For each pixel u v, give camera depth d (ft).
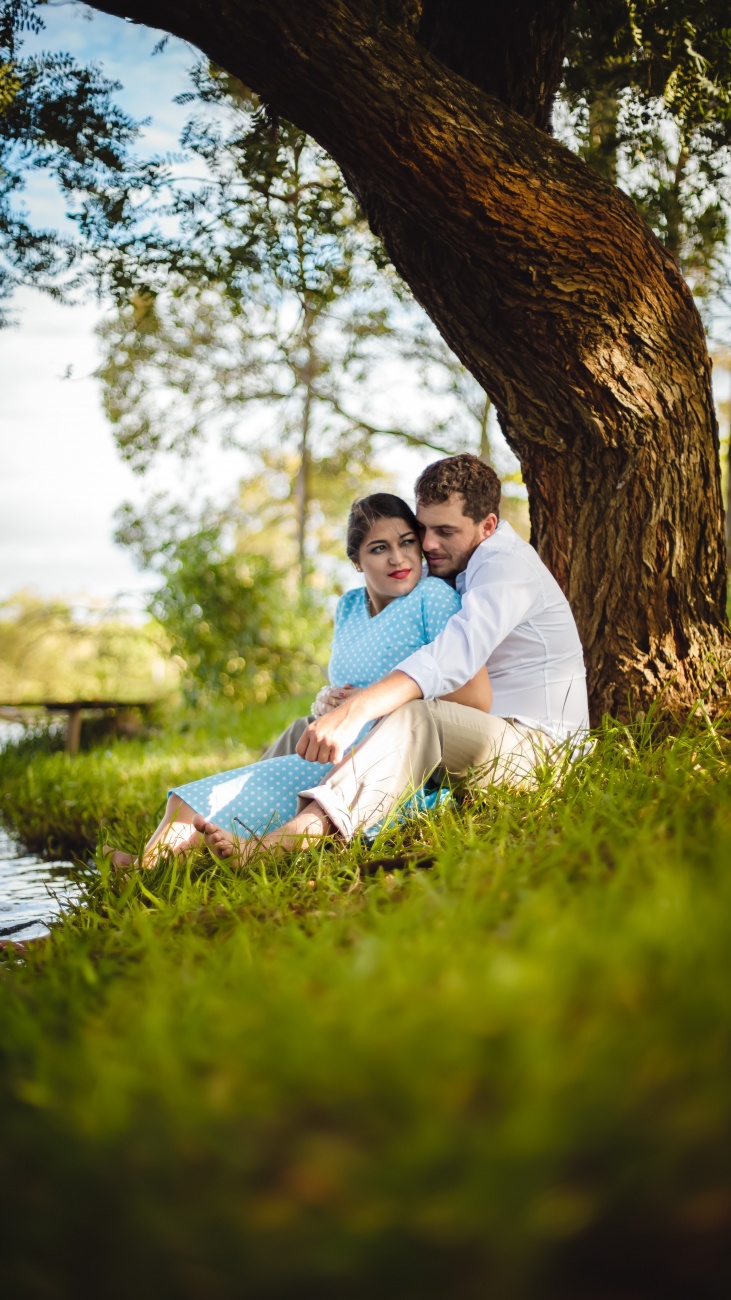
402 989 4.33
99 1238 3.72
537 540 13.82
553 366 12.46
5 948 8.79
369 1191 3.42
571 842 7.64
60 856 17.06
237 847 10.18
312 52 9.98
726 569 13.66
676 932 4.42
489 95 11.47
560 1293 3.37
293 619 36.27
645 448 12.75
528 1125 3.31
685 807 7.87
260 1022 4.34
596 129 15.15
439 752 10.81
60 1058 4.56
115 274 14.82
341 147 10.76
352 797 10.43
